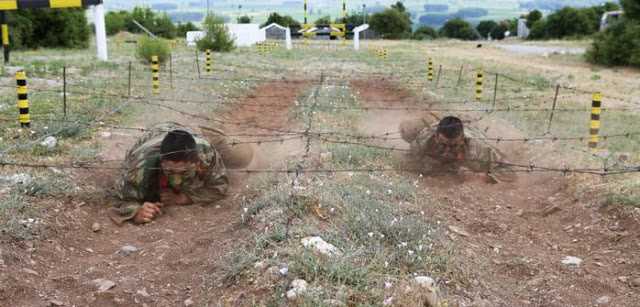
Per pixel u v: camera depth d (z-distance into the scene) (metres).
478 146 8.16
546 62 31.45
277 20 74.62
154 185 6.65
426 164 8.31
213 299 4.57
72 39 35.50
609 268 5.46
